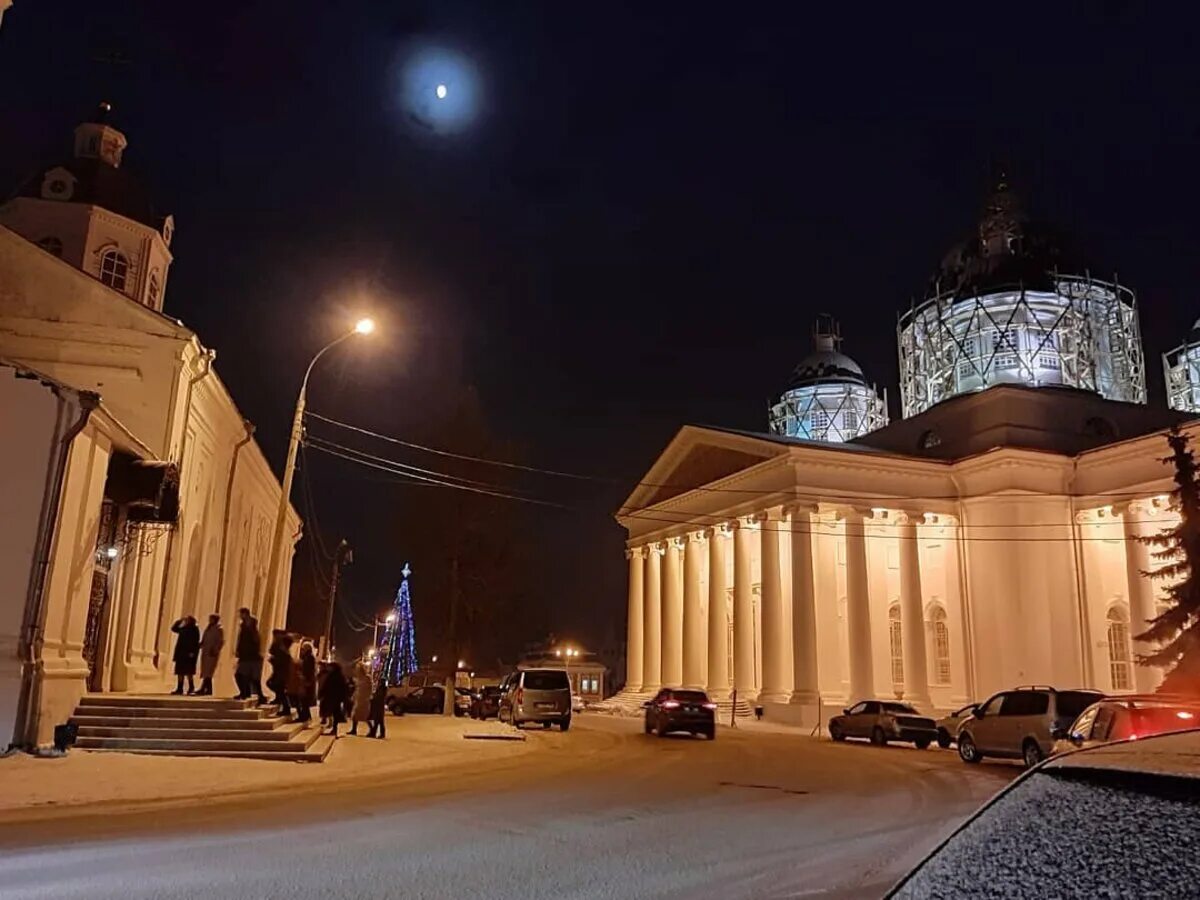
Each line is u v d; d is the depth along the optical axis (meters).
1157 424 47.06
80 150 33.38
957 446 46.88
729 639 52.22
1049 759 3.05
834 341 68.44
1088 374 50.16
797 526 41.72
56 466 17.27
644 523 57.47
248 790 13.83
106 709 17.91
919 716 29.58
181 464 23.97
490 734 26.62
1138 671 37.72
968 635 42.41
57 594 17.20
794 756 23.47
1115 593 40.19
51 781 13.34
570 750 23.86
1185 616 31.39
